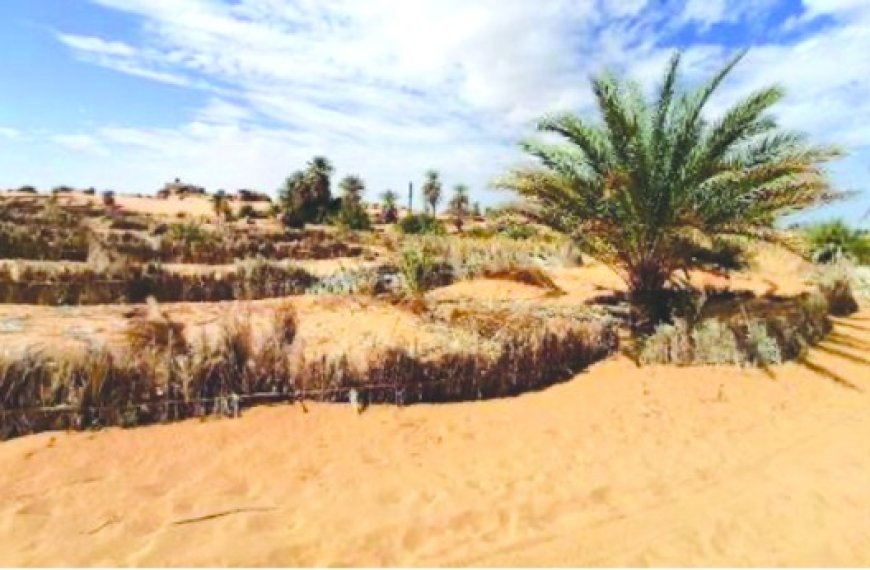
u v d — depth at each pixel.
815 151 8.92
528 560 4.11
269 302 10.62
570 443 5.87
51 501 4.35
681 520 4.68
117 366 5.43
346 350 6.92
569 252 17.08
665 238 9.46
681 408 6.79
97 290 10.64
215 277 12.06
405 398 6.34
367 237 31.14
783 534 4.55
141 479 4.71
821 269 15.77
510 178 9.64
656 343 8.05
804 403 7.19
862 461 5.77
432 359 6.57
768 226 9.48
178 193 76.12
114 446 5.08
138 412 5.44
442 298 11.47
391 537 4.29
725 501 4.99
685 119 9.12
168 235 21.20
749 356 8.16
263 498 4.63
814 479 5.39
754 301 11.41
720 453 5.85
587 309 10.27
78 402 5.24
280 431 5.55
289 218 47.72
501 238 21.92
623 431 6.19
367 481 4.97
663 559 4.19
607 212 9.51
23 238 14.77
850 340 9.69
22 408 5.14
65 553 3.89
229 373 5.81
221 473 4.89
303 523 4.38
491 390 6.77
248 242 20.89
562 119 9.19
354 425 5.81
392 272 14.68
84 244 15.62
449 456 5.48
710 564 4.15
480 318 8.54
